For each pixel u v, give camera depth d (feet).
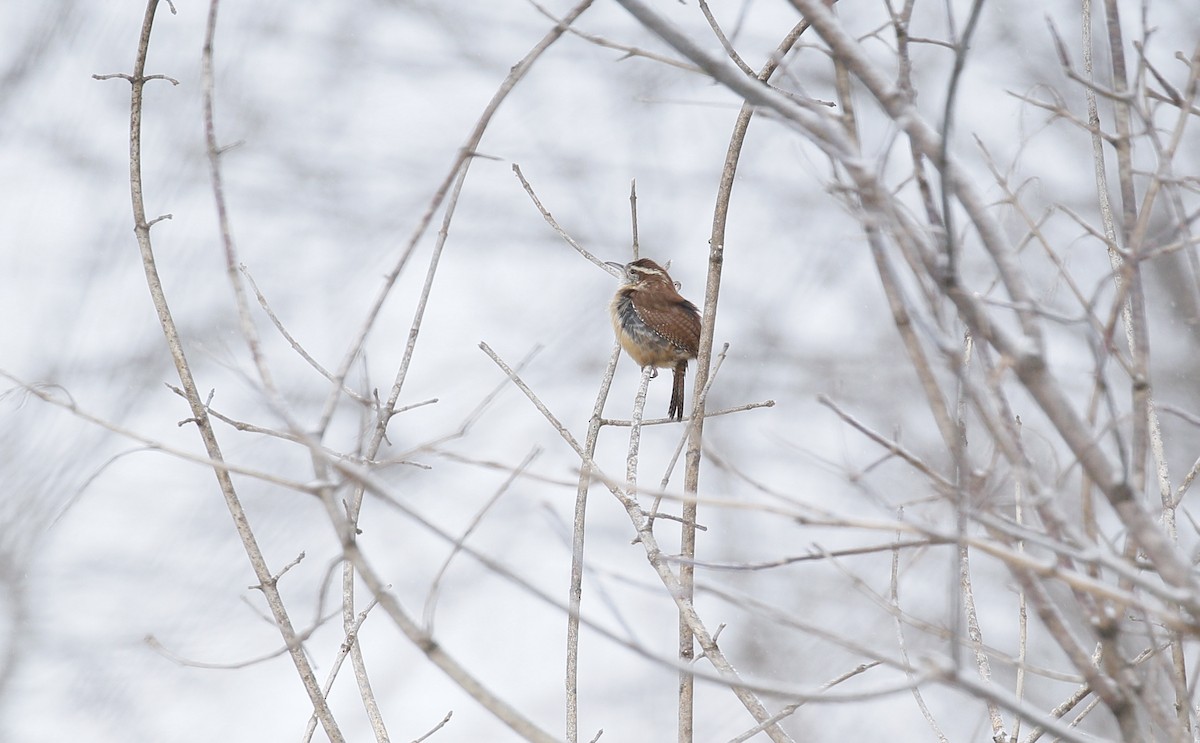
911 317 15.74
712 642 23.62
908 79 17.61
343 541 15.26
